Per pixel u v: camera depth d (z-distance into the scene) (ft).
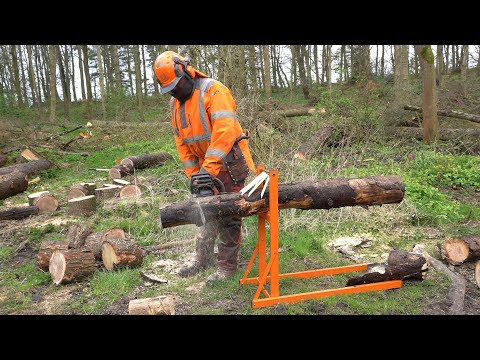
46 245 14.01
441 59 53.57
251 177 19.27
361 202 11.18
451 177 22.49
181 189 21.33
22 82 91.04
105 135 45.83
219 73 24.91
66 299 11.83
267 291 11.59
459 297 11.00
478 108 41.68
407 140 31.89
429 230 16.38
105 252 13.56
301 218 16.94
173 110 11.85
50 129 50.49
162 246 15.48
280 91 68.49
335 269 12.34
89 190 22.35
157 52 83.61
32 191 25.41
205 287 12.02
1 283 13.14
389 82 53.16
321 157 24.91
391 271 11.53
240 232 12.27
